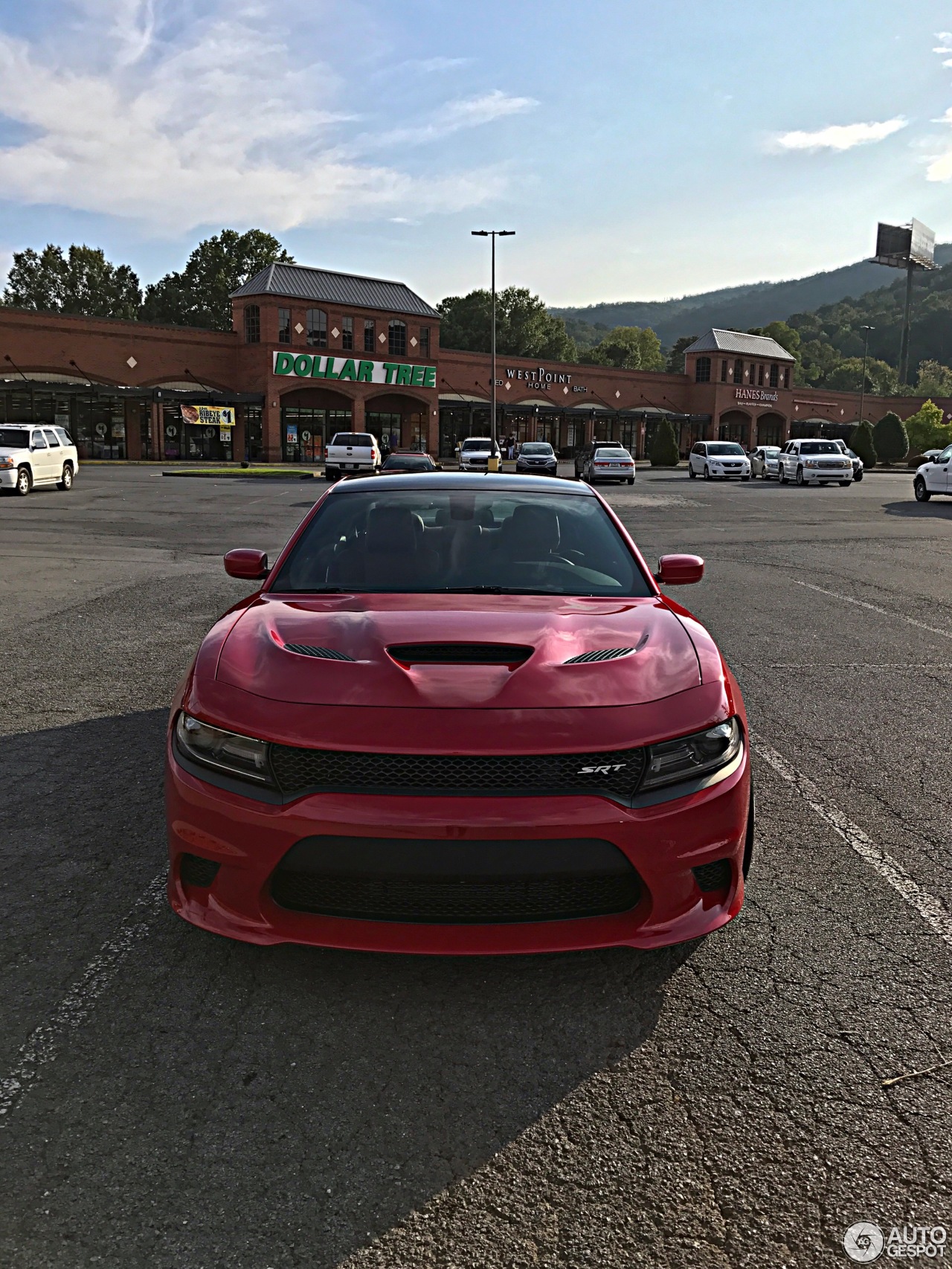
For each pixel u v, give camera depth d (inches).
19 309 1793.8
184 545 527.5
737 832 103.1
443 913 96.4
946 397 3508.9
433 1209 73.5
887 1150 80.2
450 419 2486.5
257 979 105.9
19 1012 98.6
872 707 220.8
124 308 3823.8
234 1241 69.9
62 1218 71.8
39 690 225.1
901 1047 94.5
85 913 120.0
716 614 335.3
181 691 111.7
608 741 96.9
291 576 141.7
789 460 1398.9
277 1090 87.2
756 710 217.3
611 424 2775.6
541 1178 76.8
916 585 405.7
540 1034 96.5
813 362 7598.4
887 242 4367.6
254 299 2030.0
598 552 149.1
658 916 98.0
